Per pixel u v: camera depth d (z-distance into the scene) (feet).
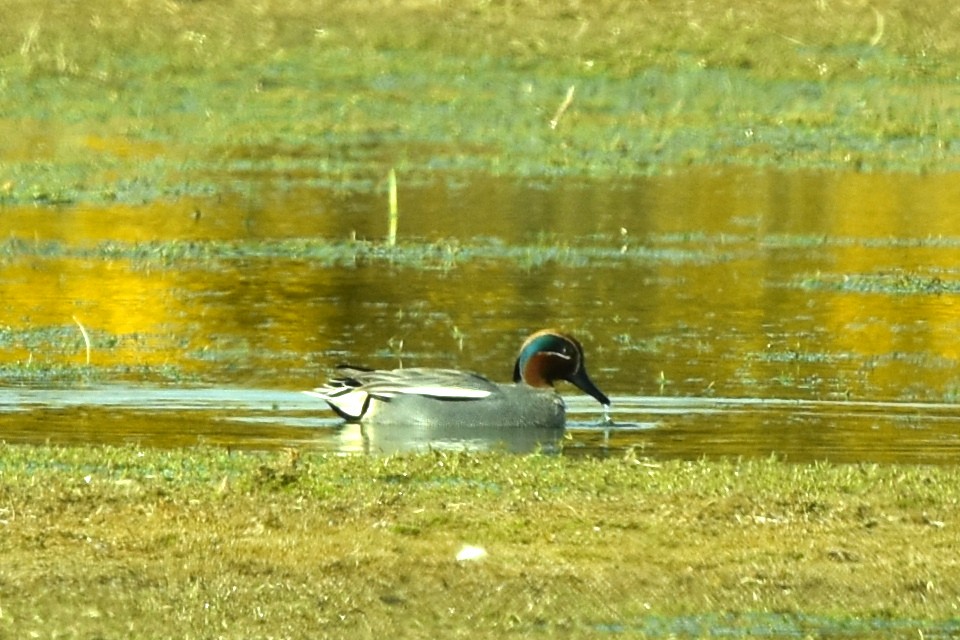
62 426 46.98
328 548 35.63
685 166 88.79
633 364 55.88
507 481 41.29
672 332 60.08
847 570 35.45
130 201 78.84
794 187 84.99
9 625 31.12
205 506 38.17
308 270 68.28
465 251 71.67
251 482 39.99
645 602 33.40
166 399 50.65
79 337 57.82
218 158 87.86
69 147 88.48
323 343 57.93
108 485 39.58
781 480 41.60
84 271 67.05
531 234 74.90
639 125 95.50
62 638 30.63
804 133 95.04
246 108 96.89
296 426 48.34
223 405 50.29
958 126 96.68
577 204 80.69
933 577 35.17
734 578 34.78
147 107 96.02
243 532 36.47
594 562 35.35
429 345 57.77
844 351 57.88
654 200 81.87
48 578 33.35
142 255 69.82
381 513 38.14
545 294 65.10
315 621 31.89
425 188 82.99
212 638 30.89
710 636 31.99
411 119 95.91
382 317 61.52
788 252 72.90
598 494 40.14
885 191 84.69
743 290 66.33
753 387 53.21
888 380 54.19
